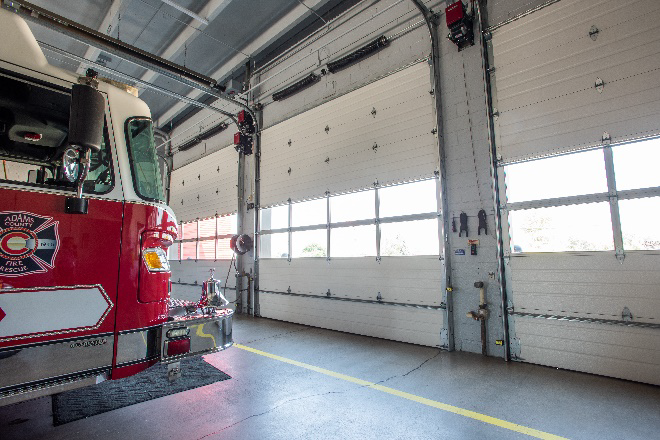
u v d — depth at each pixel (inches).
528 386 123.7
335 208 233.3
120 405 109.0
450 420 98.9
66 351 72.6
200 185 380.8
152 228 90.6
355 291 216.7
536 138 153.9
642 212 129.2
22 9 165.2
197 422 98.3
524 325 152.2
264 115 297.7
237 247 286.2
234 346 186.7
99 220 80.5
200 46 293.0
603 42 140.0
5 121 94.8
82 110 67.7
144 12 253.3
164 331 89.9
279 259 270.4
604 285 134.3
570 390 119.2
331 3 241.4
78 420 99.5
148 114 99.9
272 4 246.8
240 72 327.3
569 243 144.7
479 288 163.8
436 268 181.2
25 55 78.8
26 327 67.7
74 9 250.4
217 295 118.6
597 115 139.5
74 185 78.2
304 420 99.6
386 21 213.6
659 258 124.0
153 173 97.4
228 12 253.0
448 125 183.8
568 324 141.0
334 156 235.3
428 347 179.8
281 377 136.2
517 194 159.0
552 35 152.6
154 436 90.4
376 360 158.4
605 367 131.7
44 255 71.4
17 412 104.7
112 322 80.0
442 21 189.8
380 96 212.1
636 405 106.5
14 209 68.3
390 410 105.9
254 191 297.9
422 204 189.8
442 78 188.1
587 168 142.1
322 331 224.4
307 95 260.1
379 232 207.6
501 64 166.4
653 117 127.6
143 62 206.4
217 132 359.9
